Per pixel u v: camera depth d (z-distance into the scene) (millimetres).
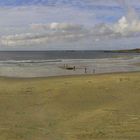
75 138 8352
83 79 23641
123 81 21328
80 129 9320
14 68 40812
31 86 19766
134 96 15500
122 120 10383
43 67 43562
